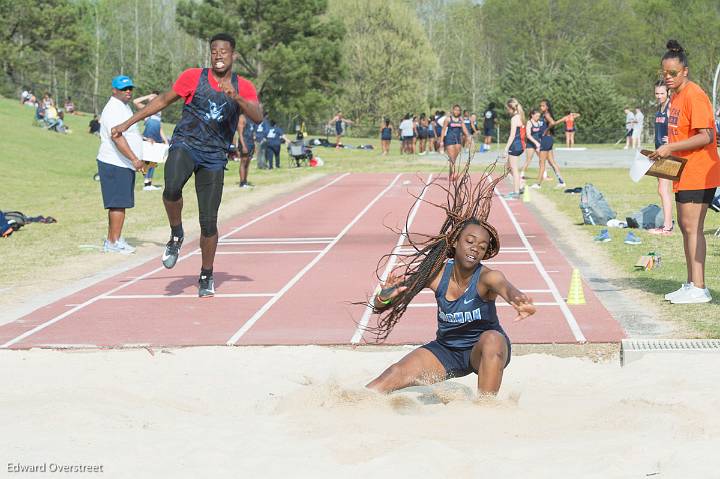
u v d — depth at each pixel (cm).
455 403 655
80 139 5138
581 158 4225
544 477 488
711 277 1241
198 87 1123
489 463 509
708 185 1042
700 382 745
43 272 1450
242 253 1648
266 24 7069
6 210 2392
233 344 938
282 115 8219
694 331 933
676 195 1064
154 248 1725
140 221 2128
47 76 10538
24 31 9212
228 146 1172
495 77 10625
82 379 799
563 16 9694
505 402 645
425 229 1948
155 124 2531
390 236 1844
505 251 1584
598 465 503
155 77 9338
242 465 519
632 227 1819
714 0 8694
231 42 1127
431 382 678
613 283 1241
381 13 9375
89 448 553
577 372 810
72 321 1069
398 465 505
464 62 11081
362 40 9219
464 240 638
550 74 7188
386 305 678
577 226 1883
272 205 2470
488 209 662
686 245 1075
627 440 554
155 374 823
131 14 11831
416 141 5806
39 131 5000
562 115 6906
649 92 9119
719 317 991
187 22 6994
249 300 1185
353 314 1080
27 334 1000
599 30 9581
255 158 4209
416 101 9294
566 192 2544
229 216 2259
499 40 10312
